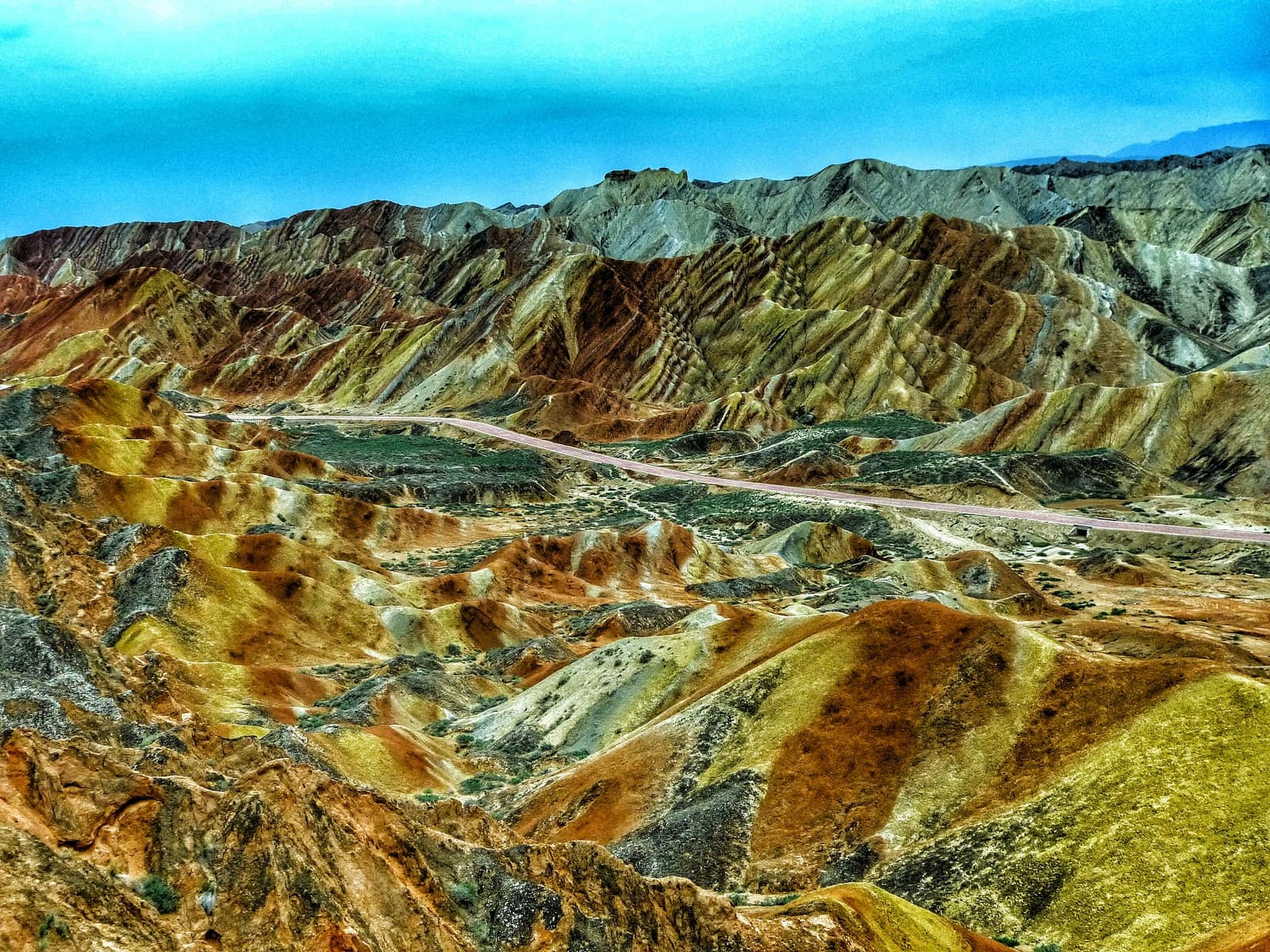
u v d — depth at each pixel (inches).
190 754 1688.0
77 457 4783.5
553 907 1182.3
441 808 1483.8
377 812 1212.5
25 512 3189.0
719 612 2950.3
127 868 1027.3
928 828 1657.2
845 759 1845.5
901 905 1342.3
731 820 1756.9
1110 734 1663.4
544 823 1983.3
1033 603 3592.5
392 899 1088.2
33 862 906.7
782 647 2343.8
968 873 1515.7
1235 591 4190.5
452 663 3260.3
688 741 2018.9
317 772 1203.2
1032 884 1467.8
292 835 1064.8
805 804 1779.0
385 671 2947.8
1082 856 1475.1
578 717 2479.1
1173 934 1318.9
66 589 2881.4
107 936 880.9
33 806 1048.2
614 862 1279.5
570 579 4357.8
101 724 1695.4
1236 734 1556.3
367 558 4520.2
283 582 3255.4
